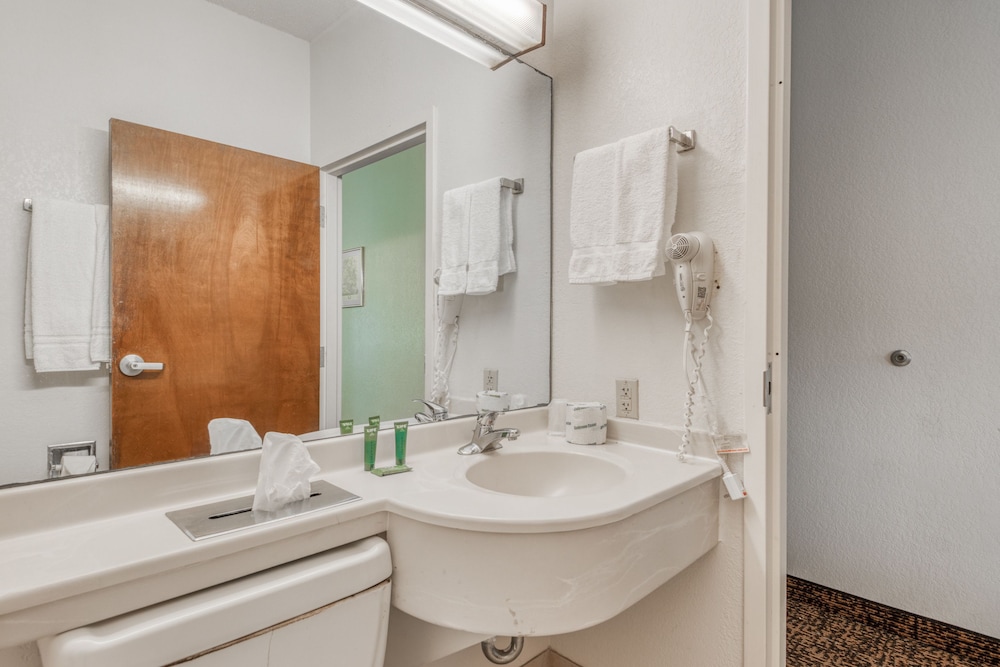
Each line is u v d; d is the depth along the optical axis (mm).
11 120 794
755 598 1167
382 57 1243
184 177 962
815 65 2053
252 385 1044
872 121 1928
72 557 690
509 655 1251
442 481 1039
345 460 1127
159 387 928
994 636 1707
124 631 627
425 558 886
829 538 2035
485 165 1440
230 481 973
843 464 1999
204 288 985
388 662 1066
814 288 2061
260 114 1061
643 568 988
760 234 1153
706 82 1252
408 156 1305
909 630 1845
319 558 833
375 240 1241
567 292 1556
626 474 1139
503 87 1481
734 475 1187
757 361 1158
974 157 1735
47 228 823
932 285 1817
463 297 1409
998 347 1704
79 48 852
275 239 1081
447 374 1381
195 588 716
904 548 1876
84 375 854
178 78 956
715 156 1235
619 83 1422
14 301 797
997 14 1690
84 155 857
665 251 1232
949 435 1789
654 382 1352
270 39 1074
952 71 1771
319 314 1147
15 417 793
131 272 901
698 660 1267
